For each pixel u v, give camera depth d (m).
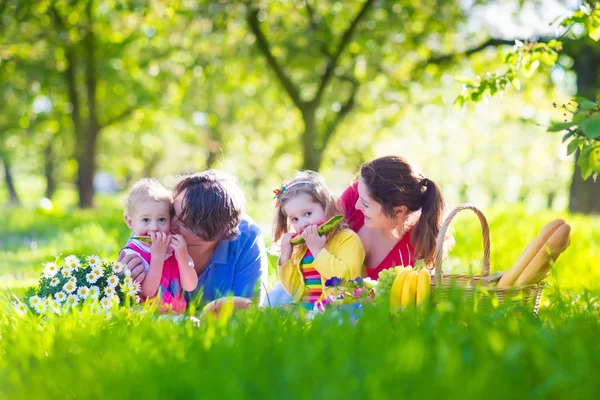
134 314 3.45
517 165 34.91
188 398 2.21
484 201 42.31
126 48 22.27
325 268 4.29
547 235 3.85
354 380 2.08
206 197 4.39
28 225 15.36
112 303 3.73
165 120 29.17
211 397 2.04
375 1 18.06
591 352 2.45
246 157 34.69
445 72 18.84
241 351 2.50
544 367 2.25
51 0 16.81
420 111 22.42
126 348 2.76
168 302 4.37
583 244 8.04
